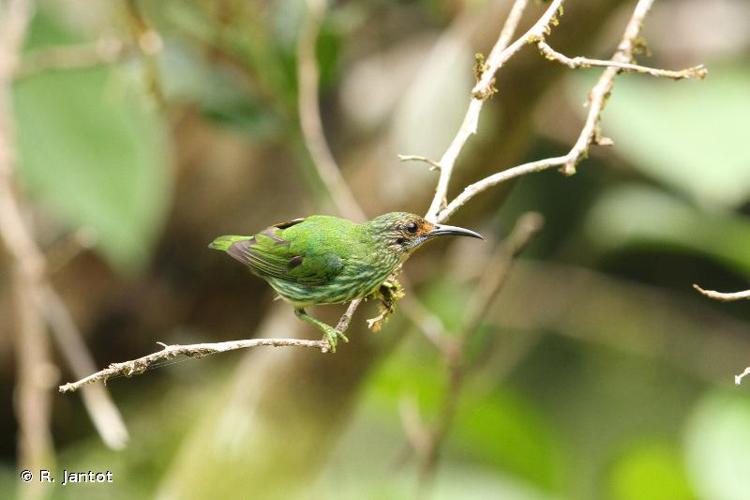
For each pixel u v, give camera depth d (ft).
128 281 44.57
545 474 36.94
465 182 32.73
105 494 39.37
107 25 39.32
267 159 44.57
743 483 30.86
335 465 40.04
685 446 37.93
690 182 35.45
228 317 46.57
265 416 35.06
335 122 44.60
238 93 34.68
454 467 37.99
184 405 43.42
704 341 48.96
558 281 47.34
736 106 36.58
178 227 44.86
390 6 42.22
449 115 32.17
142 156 35.40
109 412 27.14
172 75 34.45
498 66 20.33
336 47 33.71
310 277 25.61
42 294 29.45
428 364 38.88
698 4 45.29
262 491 35.24
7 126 31.09
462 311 38.32
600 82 22.07
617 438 47.85
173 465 38.70
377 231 25.66
